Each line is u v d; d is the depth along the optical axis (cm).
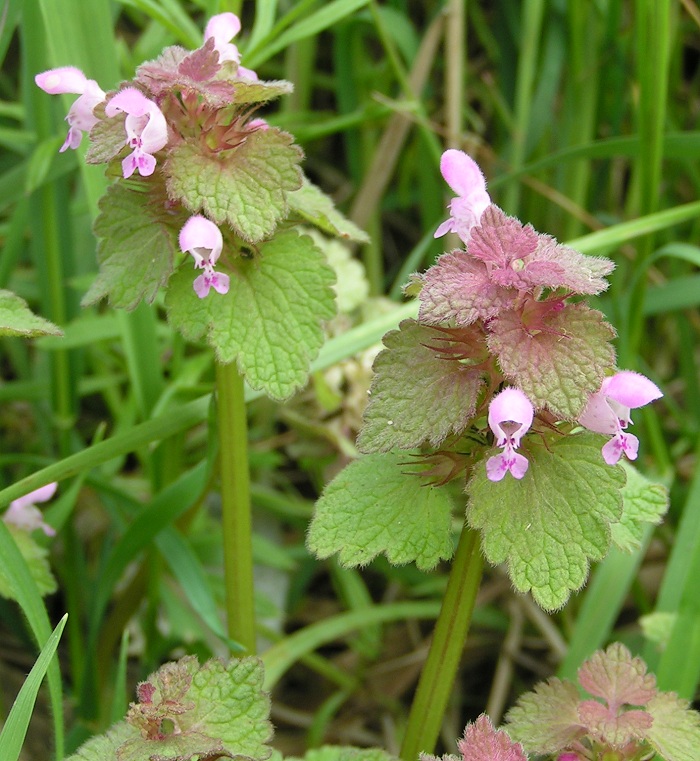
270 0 22
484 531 16
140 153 17
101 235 18
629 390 15
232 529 19
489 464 15
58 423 25
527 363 15
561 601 15
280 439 27
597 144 25
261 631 25
